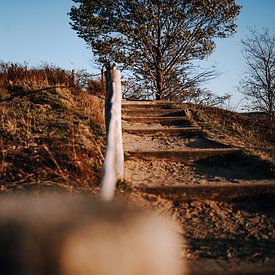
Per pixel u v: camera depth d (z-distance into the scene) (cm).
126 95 1912
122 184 424
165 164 554
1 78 894
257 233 355
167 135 727
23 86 838
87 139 566
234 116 995
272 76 1720
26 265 198
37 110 697
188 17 1773
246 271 280
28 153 509
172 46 1827
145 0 1755
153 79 1888
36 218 210
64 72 1002
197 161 568
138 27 1738
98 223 215
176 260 284
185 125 815
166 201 421
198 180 478
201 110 972
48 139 555
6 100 755
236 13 1772
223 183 450
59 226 208
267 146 734
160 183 459
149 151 564
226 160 565
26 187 421
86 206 222
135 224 227
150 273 228
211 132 750
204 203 422
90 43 1777
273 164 505
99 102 877
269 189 433
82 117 683
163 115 904
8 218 209
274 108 1691
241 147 608
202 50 1825
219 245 329
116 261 211
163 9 1738
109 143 411
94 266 206
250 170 516
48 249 201
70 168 471
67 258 202
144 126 804
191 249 319
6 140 550
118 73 579
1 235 202
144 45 1802
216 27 1812
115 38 1748
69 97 805
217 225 373
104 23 1750
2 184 436
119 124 463
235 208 418
